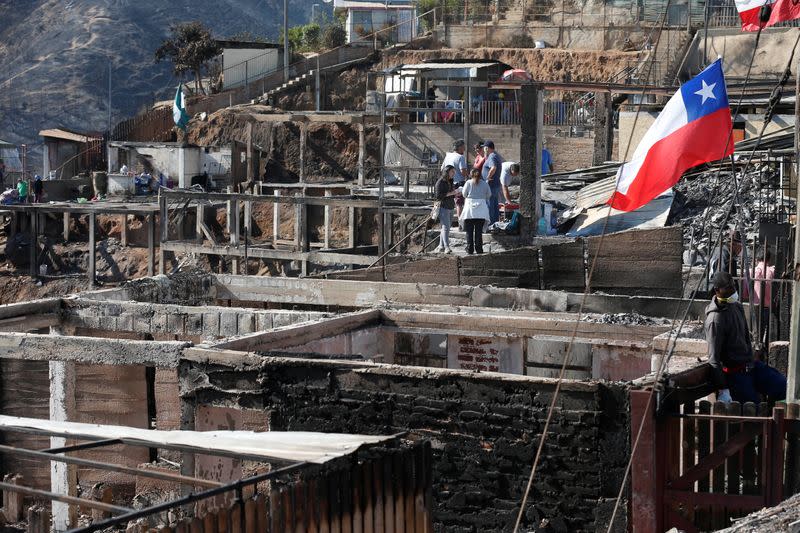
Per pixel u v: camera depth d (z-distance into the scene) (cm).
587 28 7312
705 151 1432
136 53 16400
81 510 2069
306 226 4075
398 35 8225
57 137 7981
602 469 1423
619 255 2484
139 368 2111
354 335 2058
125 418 2112
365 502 1074
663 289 2458
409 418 1550
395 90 6297
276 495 987
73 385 2117
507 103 5428
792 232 2136
